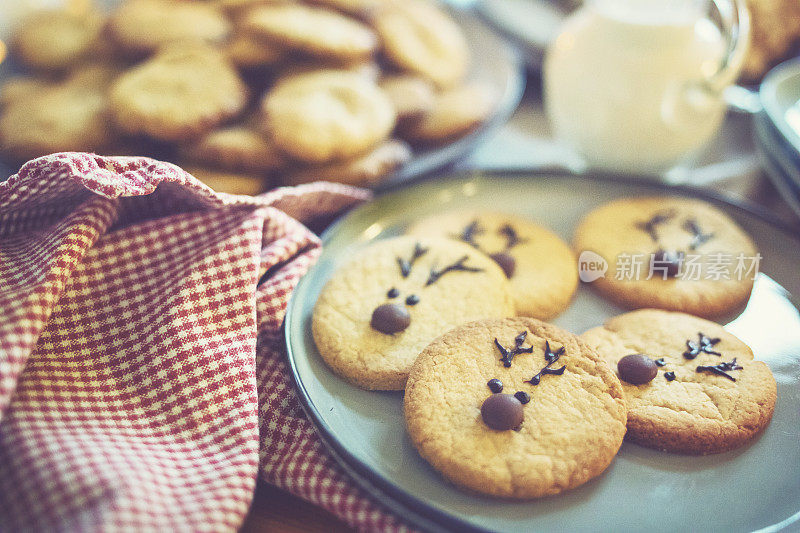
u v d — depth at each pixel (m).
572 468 0.33
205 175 0.46
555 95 0.50
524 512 0.33
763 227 0.44
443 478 0.34
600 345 0.38
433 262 0.41
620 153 0.48
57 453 0.32
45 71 0.56
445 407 0.35
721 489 0.34
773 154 0.46
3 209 0.36
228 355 0.36
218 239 0.38
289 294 0.39
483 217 0.45
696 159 0.53
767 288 0.41
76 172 0.34
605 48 0.47
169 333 0.36
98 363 0.36
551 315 0.40
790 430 0.36
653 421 0.35
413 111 0.50
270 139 0.47
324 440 0.34
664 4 0.46
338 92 0.49
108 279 0.37
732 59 0.45
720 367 0.37
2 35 0.57
